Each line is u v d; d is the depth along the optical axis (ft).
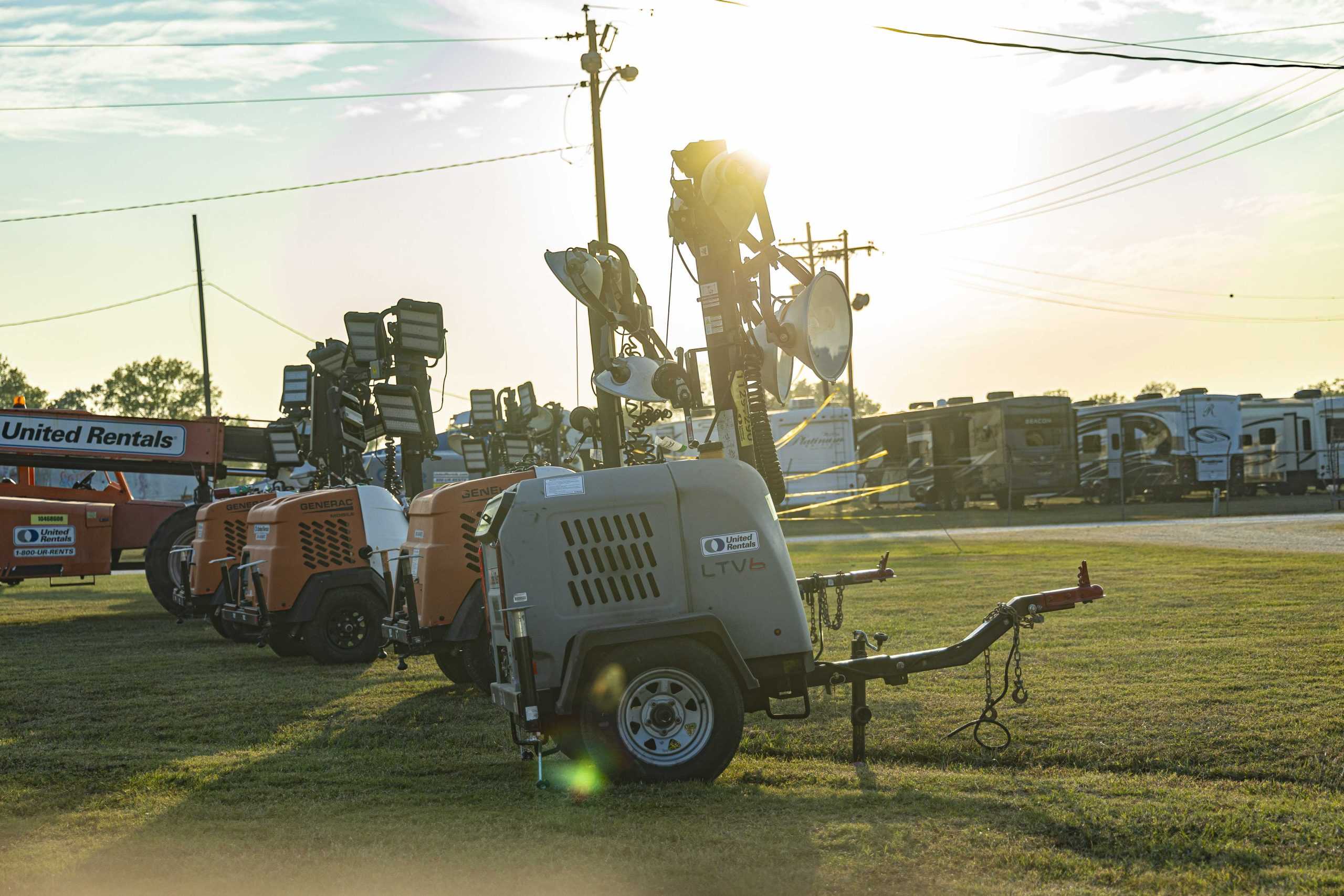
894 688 28.60
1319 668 28.73
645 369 29.27
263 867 15.97
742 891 14.51
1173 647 32.73
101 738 26.96
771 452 26.61
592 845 16.49
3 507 57.72
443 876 15.34
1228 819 17.02
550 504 20.53
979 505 161.48
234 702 31.55
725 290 26.68
